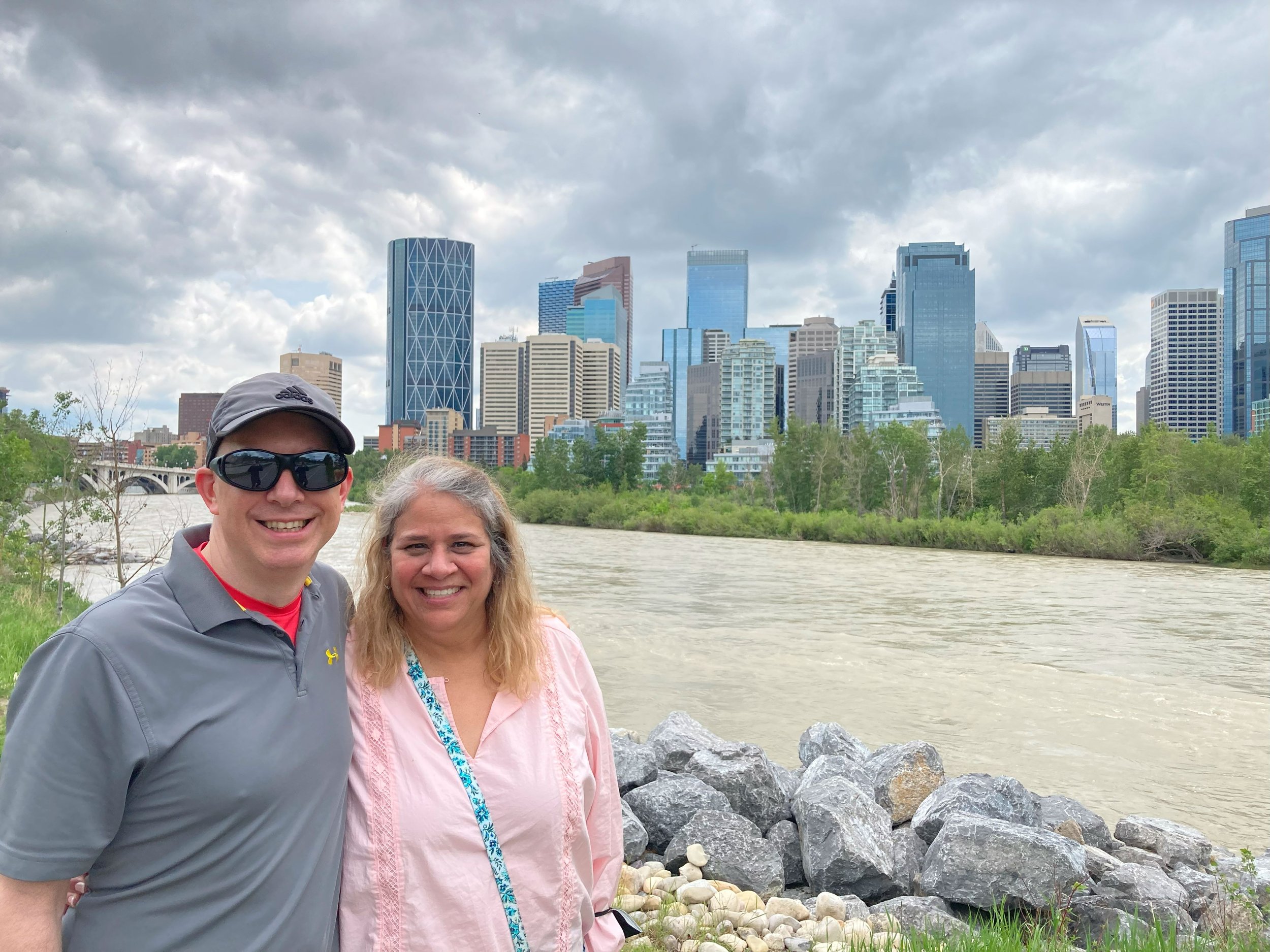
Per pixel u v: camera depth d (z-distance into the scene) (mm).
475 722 2355
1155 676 16812
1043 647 19938
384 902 2107
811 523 66812
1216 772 10648
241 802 1797
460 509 2303
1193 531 48156
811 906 5285
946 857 5219
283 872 1854
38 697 1727
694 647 18625
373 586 2340
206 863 1790
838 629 21750
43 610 13391
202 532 2109
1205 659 18797
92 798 1720
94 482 13258
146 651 1780
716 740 7887
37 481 15773
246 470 1928
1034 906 4996
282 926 1846
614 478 109875
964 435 84375
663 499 84125
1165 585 34812
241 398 1970
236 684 1872
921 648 19250
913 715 13188
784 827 6188
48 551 17406
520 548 2457
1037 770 10656
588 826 2562
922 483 82375
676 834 5836
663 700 13766
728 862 5312
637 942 4301
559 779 2316
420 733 2254
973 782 6590
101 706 1725
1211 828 8758
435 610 2287
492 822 2197
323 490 2012
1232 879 5930
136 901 1783
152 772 1774
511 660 2365
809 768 7543
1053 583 34969
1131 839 7086
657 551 49469
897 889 5504
